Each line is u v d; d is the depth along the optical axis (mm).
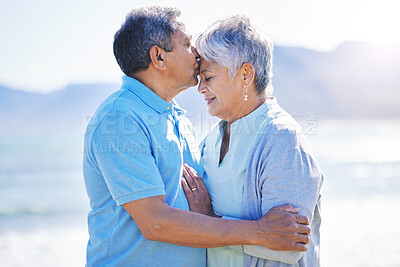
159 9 2123
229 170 2146
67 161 23062
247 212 2027
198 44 2123
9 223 10133
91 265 2105
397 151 23453
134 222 2006
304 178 1943
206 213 2201
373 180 14836
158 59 2111
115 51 2168
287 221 1865
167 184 2062
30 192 15352
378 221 8688
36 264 6602
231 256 2102
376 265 5977
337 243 7102
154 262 2014
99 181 2049
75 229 9258
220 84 2100
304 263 2035
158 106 2133
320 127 42094
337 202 10930
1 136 39406
